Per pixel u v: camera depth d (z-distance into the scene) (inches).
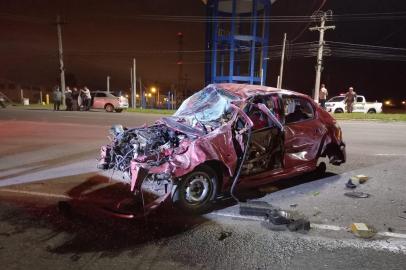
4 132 504.4
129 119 732.7
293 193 237.0
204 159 192.9
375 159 341.1
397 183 261.3
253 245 161.5
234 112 215.9
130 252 153.3
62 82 1339.8
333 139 259.3
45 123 622.8
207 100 248.8
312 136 246.1
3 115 779.4
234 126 212.1
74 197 222.2
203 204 201.8
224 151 201.6
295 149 238.5
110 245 159.3
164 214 196.4
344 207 211.9
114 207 205.6
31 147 389.1
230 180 210.7
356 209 208.8
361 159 340.5
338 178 273.3
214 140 200.1
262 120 228.1
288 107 249.9
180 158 189.9
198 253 153.1
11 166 301.7
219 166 206.4
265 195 232.4
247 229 179.2
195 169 195.8
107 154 239.8
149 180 192.7
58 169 291.9
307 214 200.4
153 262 145.0
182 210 197.6
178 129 217.8
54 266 140.8
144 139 221.0
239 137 208.1
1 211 197.6
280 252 155.3
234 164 205.2
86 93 1008.2
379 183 261.1
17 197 221.3
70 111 975.6
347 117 830.5
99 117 775.7
